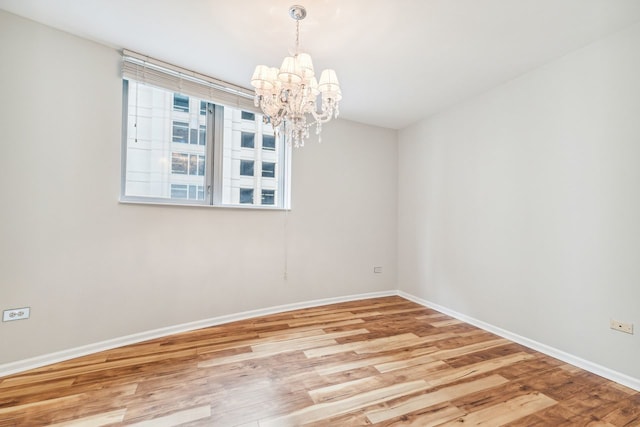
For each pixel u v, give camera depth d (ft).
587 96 6.77
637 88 5.97
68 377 6.06
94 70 7.11
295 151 10.93
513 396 5.67
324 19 6.09
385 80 8.70
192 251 8.77
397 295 13.17
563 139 7.23
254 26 6.39
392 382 6.10
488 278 9.12
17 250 6.20
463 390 5.85
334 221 11.84
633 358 5.96
